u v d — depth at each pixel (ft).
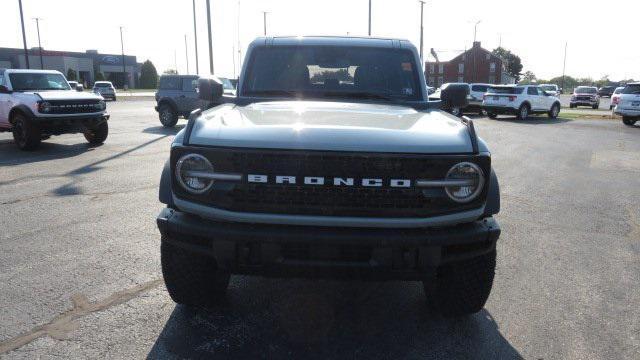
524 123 77.05
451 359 10.69
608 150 45.85
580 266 16.39
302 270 9.89
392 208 9.73
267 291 13.83
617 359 10.86
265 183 9.72
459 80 288.92
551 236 19.65
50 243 17.46
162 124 64.08
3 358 10.32
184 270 11.41
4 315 12.17
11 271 14.92
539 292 14.26
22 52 242.58
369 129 10.19
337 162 9.61
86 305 12.79
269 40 15.92
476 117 93.45
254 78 15.31
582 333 11.96
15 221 20.08
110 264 15.57
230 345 11.03
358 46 15.60
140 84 298.15
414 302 13.38
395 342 11.31
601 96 216.74
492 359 10.74
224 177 9.79
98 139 43.86
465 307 11.73
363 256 9.84
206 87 14.55
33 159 35.50
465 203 9.97
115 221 20.18
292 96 14.94
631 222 21.93
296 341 11.24
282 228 9.75
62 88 44.83
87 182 27.68
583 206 24.68
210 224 10.00
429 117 12.31
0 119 40.88
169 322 12.00
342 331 11.73
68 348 10.76
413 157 9.66
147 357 10.50
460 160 9.86
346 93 14.99
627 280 15.28
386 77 15.28
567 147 47.62
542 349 11.20
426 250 9.77
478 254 10.53
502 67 283.38
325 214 9.70
